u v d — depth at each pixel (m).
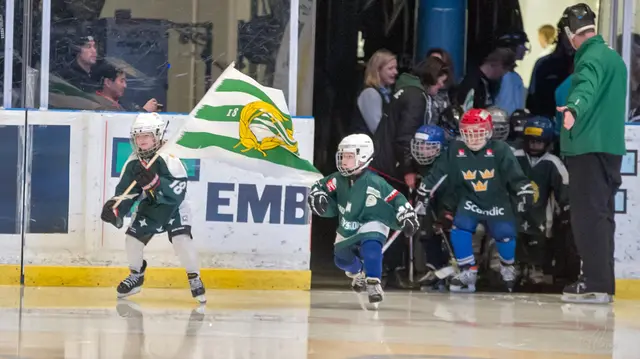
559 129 17.97
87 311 13.12
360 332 11.83
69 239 16.05
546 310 14.69
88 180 16.02
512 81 18.59
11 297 14.49
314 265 18.45
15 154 15.94
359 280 15.07
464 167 16.81
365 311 14.00
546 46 18.75
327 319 12.98
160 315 12.91
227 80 14.56
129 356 9.71
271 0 16.56
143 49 16.47
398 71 18.88
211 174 16.17
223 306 14.08
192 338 10.98
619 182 15.85
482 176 16.77
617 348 11.09
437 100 18.11
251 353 10.08
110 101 16.45
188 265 14.27
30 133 15.95
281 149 14.73
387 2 18.80
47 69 16.25
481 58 18.70
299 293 16.09
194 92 16.59
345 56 18.91
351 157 14.12
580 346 11.18
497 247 17.12
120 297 14.66
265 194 16.28
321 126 18.98
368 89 17.91
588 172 15.63
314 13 16.62
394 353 10.29
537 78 18.72
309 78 16.67
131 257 14.54
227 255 16.27
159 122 14.41
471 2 18.70
